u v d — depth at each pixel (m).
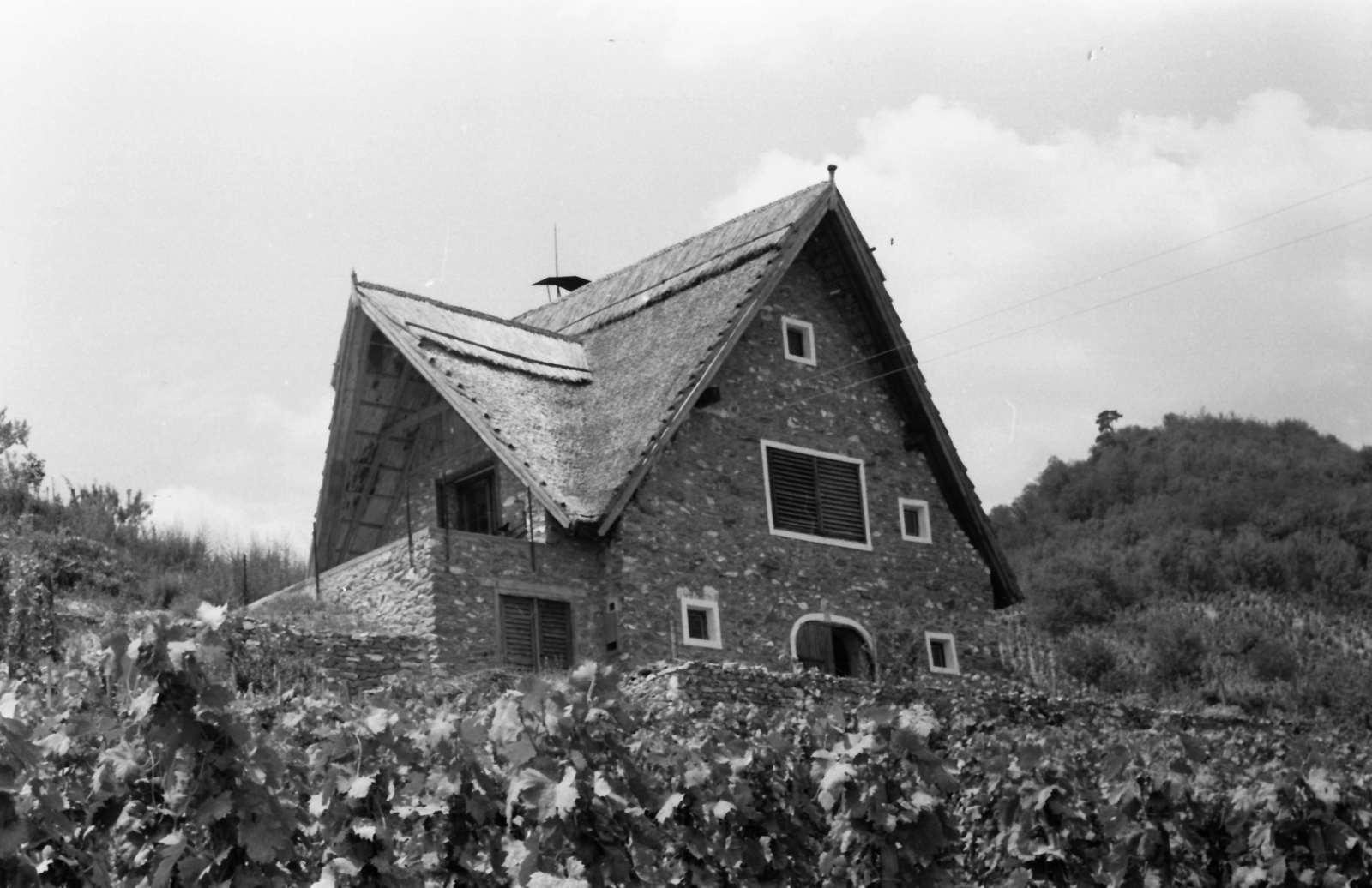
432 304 30.06
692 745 14.85
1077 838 15.77
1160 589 61.75
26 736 9.37
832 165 30.89
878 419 31.62
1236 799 16.52
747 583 28.41
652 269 33.09
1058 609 57.72
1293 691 46.03
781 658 27.92
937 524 31.98
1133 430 82.56
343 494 30.59
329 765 12.14
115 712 11.86
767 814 14.84
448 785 12.01
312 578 27.95
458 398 27.67
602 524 26.45
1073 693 33.38
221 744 9.89
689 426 28.50
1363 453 76.06
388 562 26.31
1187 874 16.08
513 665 25.81
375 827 11.61
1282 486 71.38
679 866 13.82
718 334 28.58
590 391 30.20
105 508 34.38
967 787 18.14
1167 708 34.81
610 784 11.79
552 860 11.47
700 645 27.41
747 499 28.92
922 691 25.66
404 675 23.83
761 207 31.92
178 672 9.73
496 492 28.47
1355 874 16.20
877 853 13.96
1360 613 59.22
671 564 27.47
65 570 28.73
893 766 14.08
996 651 32.03
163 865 9.80
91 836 10.80
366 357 29.30
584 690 11.66
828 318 31.41
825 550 29.81
